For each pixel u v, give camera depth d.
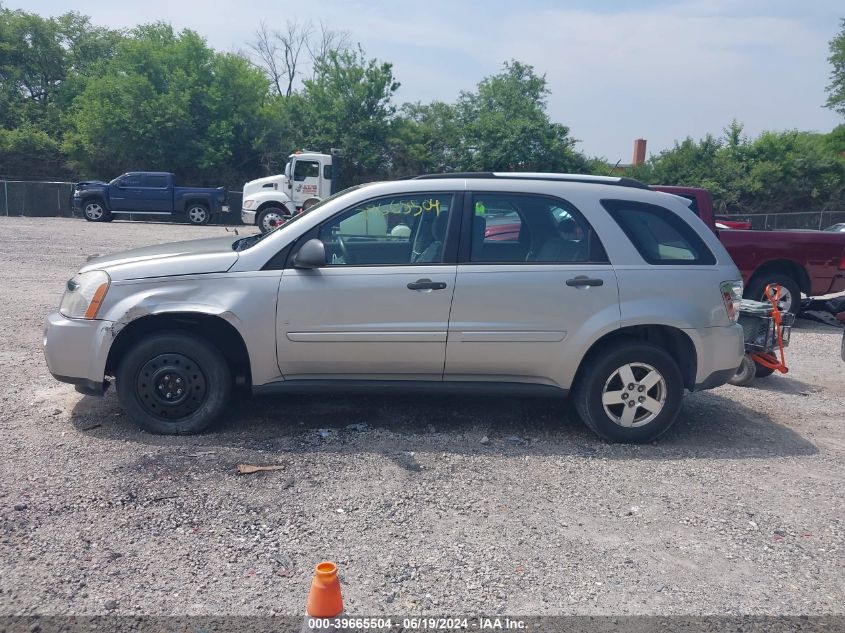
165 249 5.76
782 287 10.25
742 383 7.37
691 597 3.49
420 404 6.19
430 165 40.28
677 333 5.47
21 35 45.38
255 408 5.93
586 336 5.28
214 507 4.20
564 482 4.74
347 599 3.37
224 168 38.41
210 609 3.28
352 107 39.62
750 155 41.81
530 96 45.28
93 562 3.61
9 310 9.62
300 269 5.21
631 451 5.37
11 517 3.99
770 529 4.19
